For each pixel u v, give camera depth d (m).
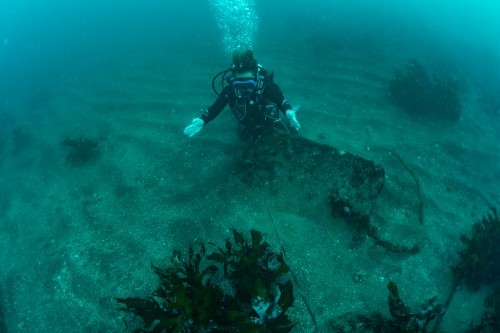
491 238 3.86
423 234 3.85
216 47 11.34
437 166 5.33
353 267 3.31
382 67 9.14
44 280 3.64
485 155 6.05
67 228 4.25
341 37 11.70
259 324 2.45
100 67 11.33
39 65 14.86
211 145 5.07
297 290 3.06
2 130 8.98
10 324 3.31
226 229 3.63
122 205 4.35
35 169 6.02
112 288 3.32
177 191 4.34
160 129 5.95
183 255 3.45
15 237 4.45
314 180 3.80
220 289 2.67
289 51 10.11
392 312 2.76
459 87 9.08
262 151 4.06
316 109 6.50
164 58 10.66
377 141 5.65
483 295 3.43
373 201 3.60
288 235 3.51
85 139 5.97
